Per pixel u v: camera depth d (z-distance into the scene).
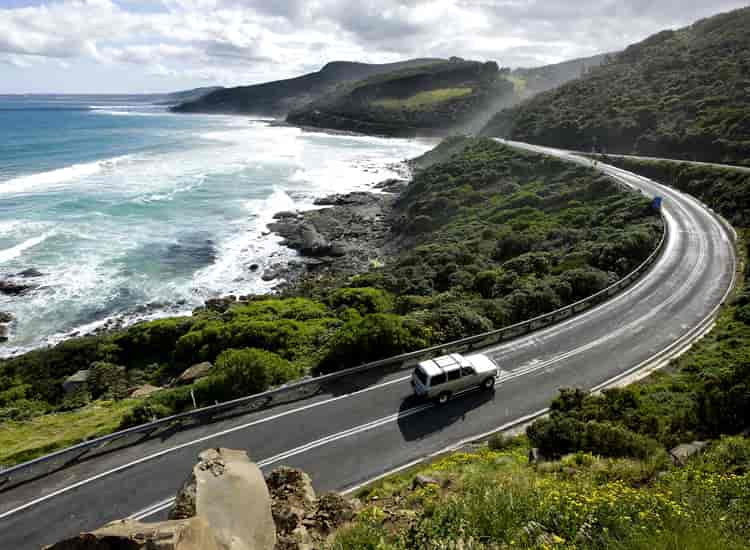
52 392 24.19
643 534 5.86
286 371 20.03
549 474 10.95
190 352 26.14
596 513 6.62
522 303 26.53
